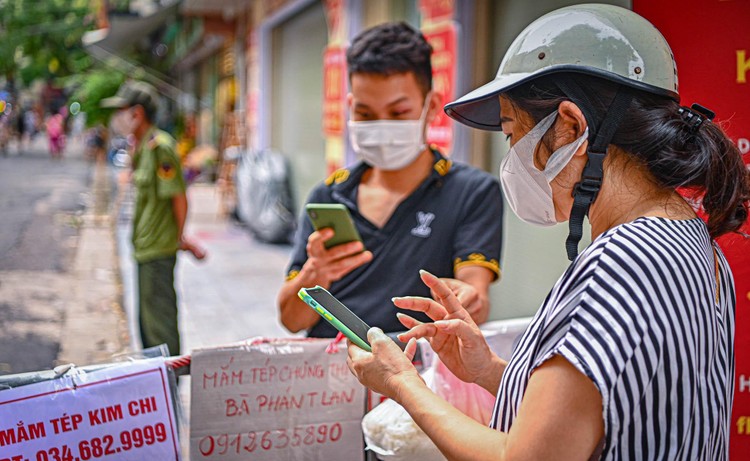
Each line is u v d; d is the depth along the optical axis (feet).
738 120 6.42
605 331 3.52
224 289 23.80
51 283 21.12
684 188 4.18
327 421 6.40
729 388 4.16
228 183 39.17
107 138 37.45
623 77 3.90
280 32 35.60
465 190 7.69
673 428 3.63
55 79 16.58
